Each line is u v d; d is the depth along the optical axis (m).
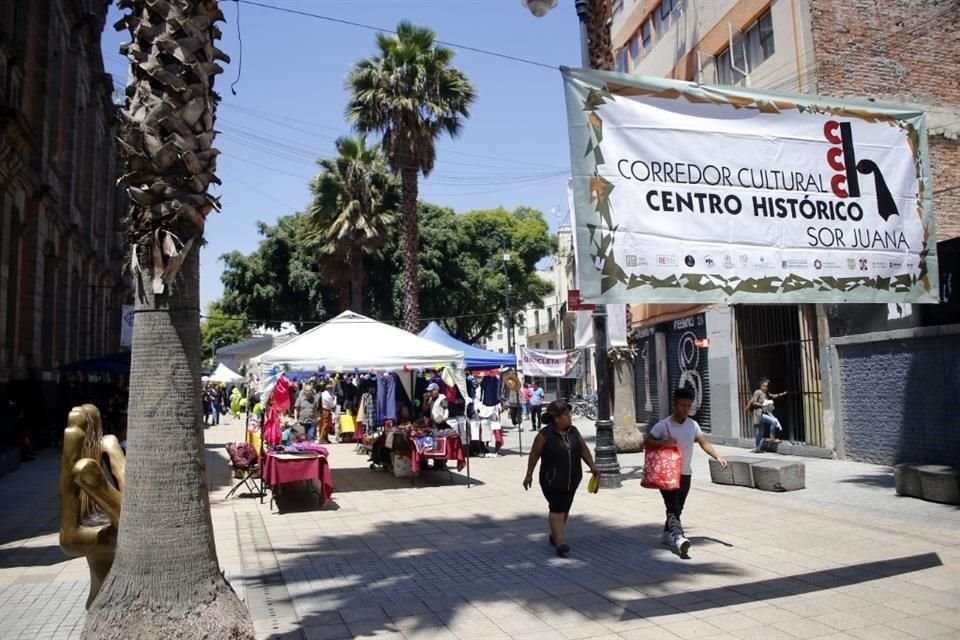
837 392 13.62
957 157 14.97
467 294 37.75
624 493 11.04
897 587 5.75
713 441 17.55
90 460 4.36
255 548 7.92
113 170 34.09
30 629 5.23
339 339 12.62
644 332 22.39
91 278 29.16
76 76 24.34
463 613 5.47
